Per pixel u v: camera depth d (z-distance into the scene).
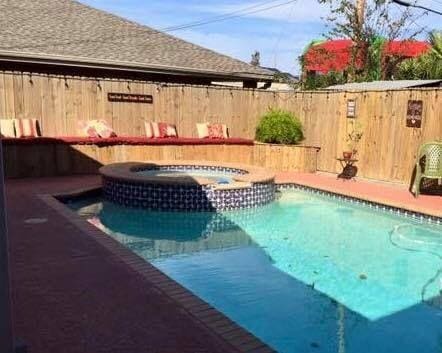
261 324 4.05
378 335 3.88
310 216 8.09
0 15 12.79
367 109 10.52
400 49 19.38
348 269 5.49
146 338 3.05
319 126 11.85
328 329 3.96
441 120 8.92
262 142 12.21
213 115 12.37
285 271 5.40
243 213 8.20
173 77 13.59
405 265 5.65
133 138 10.89
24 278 4.09
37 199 7.46
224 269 5.46
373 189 9.41
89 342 2.98
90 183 9.21
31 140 9.64
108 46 12.93
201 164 10.26
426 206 7.67
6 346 1.80
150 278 4.14
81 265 4.45
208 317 3.39
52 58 11.12
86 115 10.83
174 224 7.50
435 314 4.30
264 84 15.55
